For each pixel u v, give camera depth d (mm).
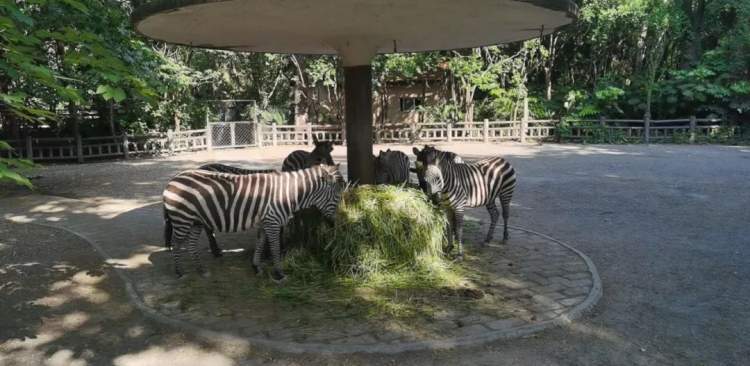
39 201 9836
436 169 5355
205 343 3877
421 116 24125
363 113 6027
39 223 7953
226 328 4004
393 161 6527
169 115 19922
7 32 2902
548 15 4793
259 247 5203
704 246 6379
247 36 5805
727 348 3801
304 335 3867
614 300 4688
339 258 5148
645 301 4664
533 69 23969
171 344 3891
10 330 4188
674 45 23000
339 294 4680
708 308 4512
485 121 21406
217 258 5840
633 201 9164
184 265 5590
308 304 4473
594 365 3547
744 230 7125
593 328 4109
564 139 20875
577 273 5230
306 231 5508
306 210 5496
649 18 20344
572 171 12836
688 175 11875
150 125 19922
